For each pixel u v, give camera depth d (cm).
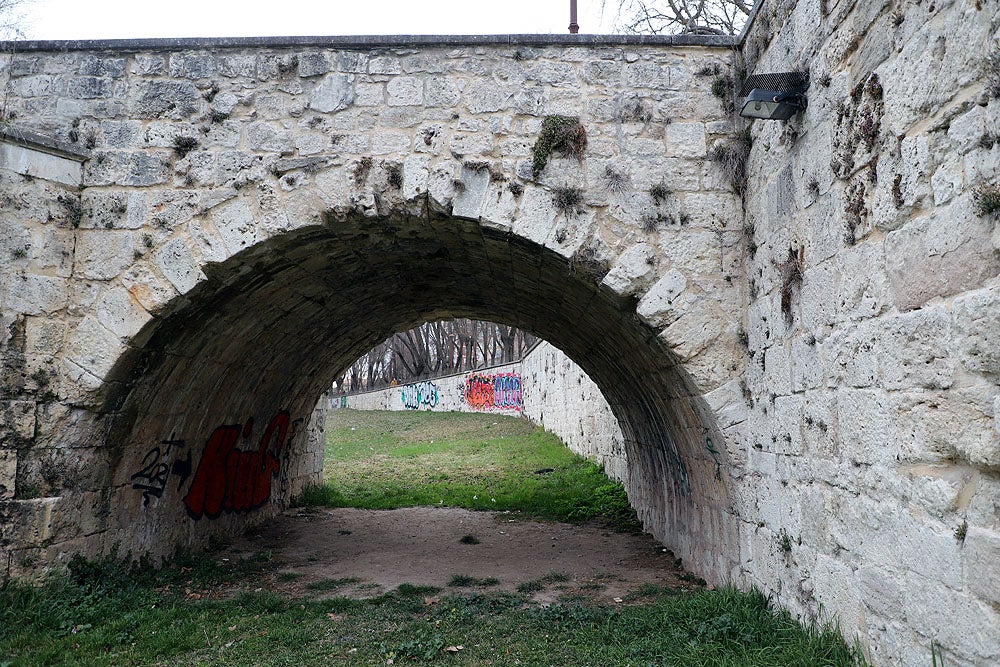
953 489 326
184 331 700
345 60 645
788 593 518
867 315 402
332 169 635
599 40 635
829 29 448
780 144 534
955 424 322
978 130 307
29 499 618
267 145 641
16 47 659
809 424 479
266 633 579
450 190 624
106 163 648
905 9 363
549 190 622
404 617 625
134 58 657
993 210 297
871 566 399
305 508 1298
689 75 635
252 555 916
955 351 322
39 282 633
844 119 427
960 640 319
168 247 640
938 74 335
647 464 1064
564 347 1136
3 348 619
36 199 637
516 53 639
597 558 897
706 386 603
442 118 635
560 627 587
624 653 504
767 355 556
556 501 1320
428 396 3772
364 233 685
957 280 322
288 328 926
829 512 451
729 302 610
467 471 1762
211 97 648
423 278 939
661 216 618
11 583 601
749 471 594
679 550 868
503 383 3034
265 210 636
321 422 1517
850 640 424
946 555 330
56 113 655
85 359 636
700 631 521
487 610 645
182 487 863
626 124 629
